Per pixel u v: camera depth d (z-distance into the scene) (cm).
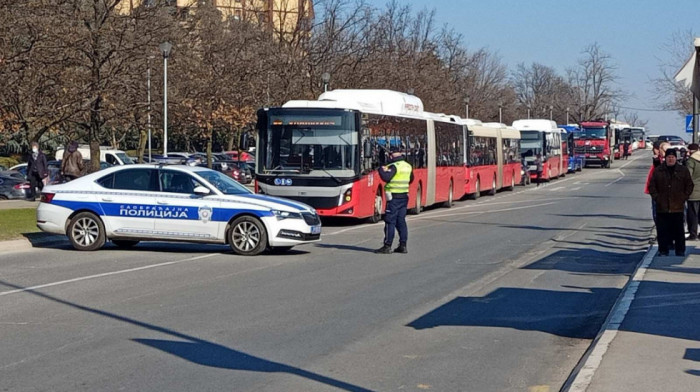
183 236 1762
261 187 2452
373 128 2583
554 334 1019
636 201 3781
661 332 958
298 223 1748
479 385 784
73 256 1730
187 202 1756
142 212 1770
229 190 1792
